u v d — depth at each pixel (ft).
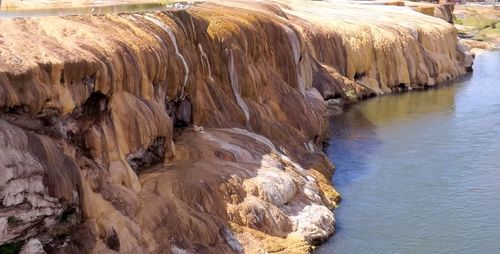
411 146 145.69
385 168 131.23
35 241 74.74
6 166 72.02
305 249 93.81
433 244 98.58
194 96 115.85
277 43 152.87
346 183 123.03
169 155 102.06
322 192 113.09
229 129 118.42
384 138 152.46
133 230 84.69
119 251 82.12
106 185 86.94
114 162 90.79
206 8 147.74
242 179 99.96
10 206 72.33
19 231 73.56
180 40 115.14
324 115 157.38
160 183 93.45
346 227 104.06
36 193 75.00
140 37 103.81
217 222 91.76
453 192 118.21
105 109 91.97
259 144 114.83
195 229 88.33
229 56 128.57
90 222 82.02
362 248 97.09
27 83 79.30
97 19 104.88
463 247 97.81
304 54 175.01
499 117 169.68
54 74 83.35
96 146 88.79
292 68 155.63
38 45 87.71
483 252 96.27
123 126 93.81
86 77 88.02
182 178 95.04
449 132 156.25
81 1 153.79
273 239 94.07
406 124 165.17
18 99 77.71
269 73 142.51
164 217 88.28
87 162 86.48
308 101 155.02
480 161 134.21
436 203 113.29
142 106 97.30
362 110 182.50
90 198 82.99
